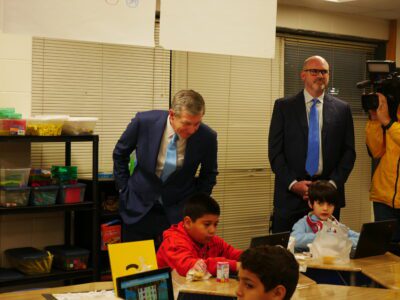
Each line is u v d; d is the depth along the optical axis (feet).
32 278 12.44
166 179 11.28
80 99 14.73
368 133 14.51
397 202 14.21
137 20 10.37
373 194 14.84
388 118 13.76
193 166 11.41
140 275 7.32
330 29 18.39
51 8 9.77
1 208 11.89
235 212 17.54
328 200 11.32
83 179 13.98
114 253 7.69
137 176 11.57
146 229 11.49
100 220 13.93
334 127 13.53
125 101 15.35
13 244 13.74
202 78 16.67
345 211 19.72
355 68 19.60
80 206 12.85
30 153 13.41
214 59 16.84
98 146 14.05
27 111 13.84
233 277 8.90
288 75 18.17
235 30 11.25
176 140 11.15
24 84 13.76
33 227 14.01
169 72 15.97
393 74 13.71
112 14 10.19
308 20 17.90
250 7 11.35
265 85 17.76
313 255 10.21
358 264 10.04
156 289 7.41
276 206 13.62
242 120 17.46
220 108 17.04
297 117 13.61
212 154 11.65
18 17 9.56
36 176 12.62
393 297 8.32
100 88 14.98
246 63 17.38
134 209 11.43
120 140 11.68
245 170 17.63
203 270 8.75
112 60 15.11
